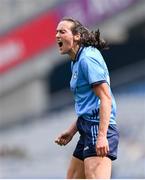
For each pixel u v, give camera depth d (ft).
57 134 174.09
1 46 207.92
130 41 221.87
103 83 50.49
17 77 209.56
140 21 207.62
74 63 52.75
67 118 180.24
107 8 203.10
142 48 228.22
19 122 189.78
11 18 208.95
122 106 161.38
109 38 210.38
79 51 52.34
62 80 220.23
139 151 151.64
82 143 53.06
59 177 155.43
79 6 201.36
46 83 215.51
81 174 54.03
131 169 148.87
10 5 209.36
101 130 49.52
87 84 51.62
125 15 205.16
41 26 204.85
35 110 209.56
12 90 211.61
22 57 207.41
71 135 56.29
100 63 51.13
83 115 52.06
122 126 157.79
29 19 205.77
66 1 201.67
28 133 176.65
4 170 158.20
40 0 205.77
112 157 51.26
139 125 156.46
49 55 207.62
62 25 52.60
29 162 161.38
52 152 164.45
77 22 52.90
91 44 52.75
